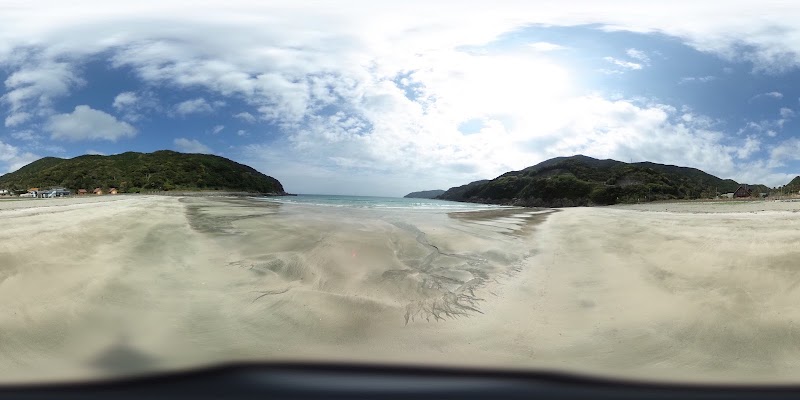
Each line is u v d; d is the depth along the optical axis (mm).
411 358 6387
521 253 13859
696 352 6379
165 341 6738
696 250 11016
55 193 77750
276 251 13031
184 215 24484
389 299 8852
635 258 11586
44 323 6875
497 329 7469
